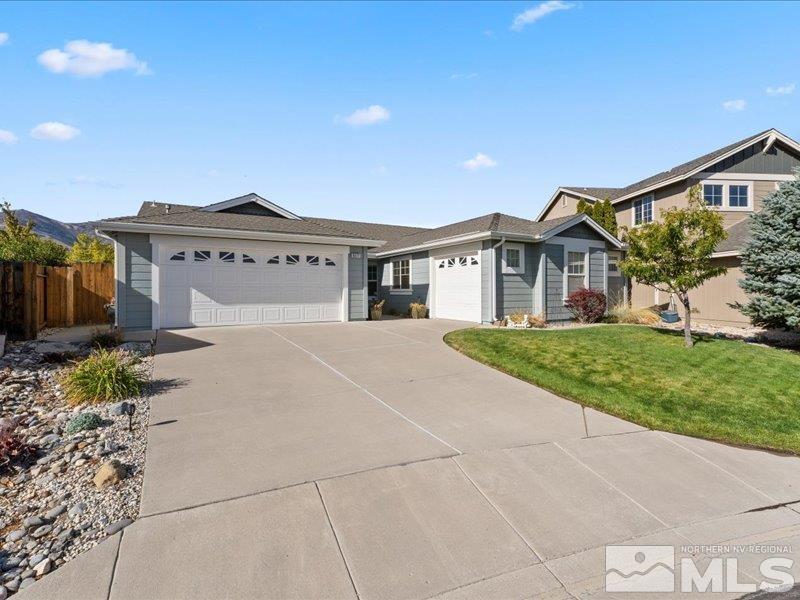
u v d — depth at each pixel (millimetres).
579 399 6316
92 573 2676
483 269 13781
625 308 15633
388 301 19359
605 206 19062
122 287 11242
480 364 8227
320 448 4457
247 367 7715
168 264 11789
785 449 4977
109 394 5750
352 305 14445
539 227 14852
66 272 12922
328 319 14070
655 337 10992
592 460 4473
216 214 13836
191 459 4160
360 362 8242
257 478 3814
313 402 5934
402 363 8211
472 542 3102
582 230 15203
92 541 3010
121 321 11211
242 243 12719
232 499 3482
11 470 4004
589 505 3664
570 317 14844
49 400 5848
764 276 11016
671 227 9094
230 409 5582
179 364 7832
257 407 5676
